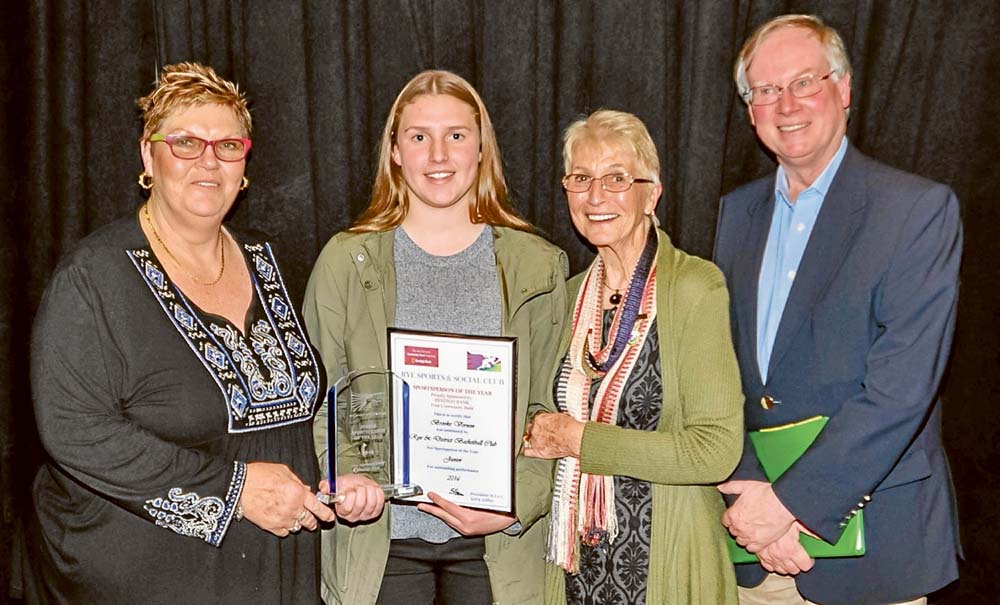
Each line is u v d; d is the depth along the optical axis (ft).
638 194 6.39
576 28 8.17
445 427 6.45
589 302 6.71
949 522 6.57
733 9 8.02
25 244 8.65
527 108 8.32
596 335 6.58
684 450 6.04
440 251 6.74
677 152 8.40
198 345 5.68
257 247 6.44
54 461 5.54
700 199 8.26
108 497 5.54
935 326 6.05
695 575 6.26
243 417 5.80
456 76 6.67
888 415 6.00
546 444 6.43
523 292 6.60
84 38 8.39
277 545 6.04
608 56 8.23
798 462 6.23
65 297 5.46
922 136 8.34
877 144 8.40
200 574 5.76
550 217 8.46
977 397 8.66
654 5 8.09
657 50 8.15
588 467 6.23
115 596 5.69
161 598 5.71
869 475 6.07
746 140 8.36
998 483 8.71
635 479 6.29
